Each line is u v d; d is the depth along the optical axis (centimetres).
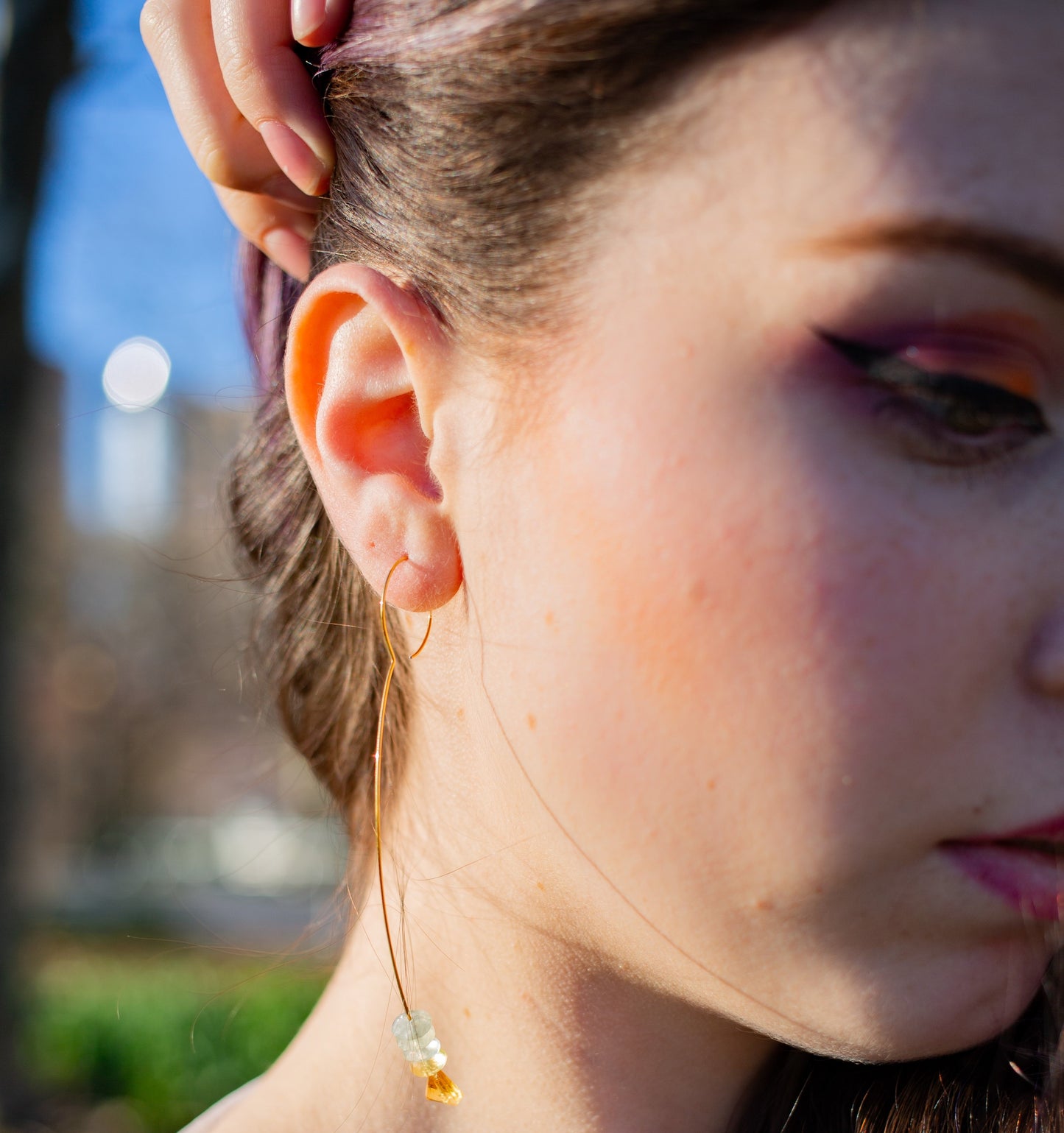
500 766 39
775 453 36
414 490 40
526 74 39
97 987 253
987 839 36
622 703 37
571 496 38
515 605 38
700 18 37
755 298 37
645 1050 41
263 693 50
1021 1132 41
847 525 36
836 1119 42
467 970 41
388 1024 42
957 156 36
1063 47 36
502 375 39
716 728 36
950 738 36
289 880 336
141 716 476
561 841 38
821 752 36
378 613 43
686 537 37
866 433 36
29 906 152
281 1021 209
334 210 43
